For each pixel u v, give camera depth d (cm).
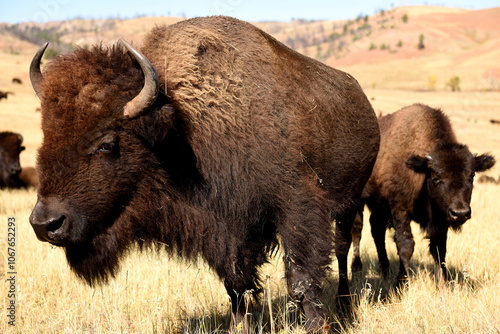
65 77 745
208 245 876
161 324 1029
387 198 1470
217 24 923
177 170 827
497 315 935
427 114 1466
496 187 3703
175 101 811
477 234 1695
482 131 9562
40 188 727
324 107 1005
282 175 865
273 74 909
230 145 837
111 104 745
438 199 1325
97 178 745
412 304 1053
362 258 1683
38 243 1511
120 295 1116
